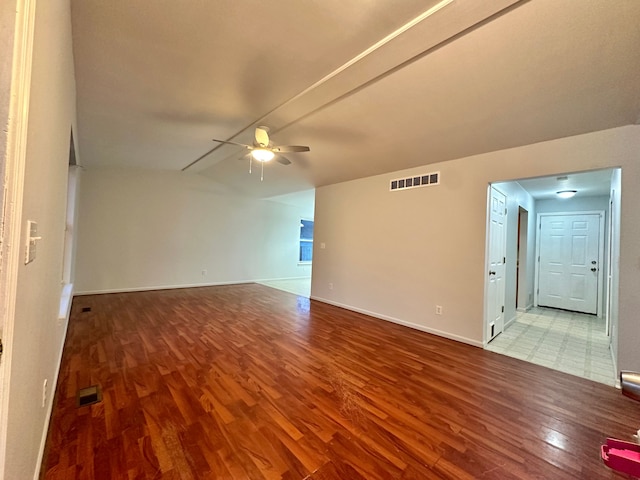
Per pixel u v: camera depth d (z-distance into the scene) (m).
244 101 2.81
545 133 2.85
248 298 5.76
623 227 2.53
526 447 1.73
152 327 3.77
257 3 1.63
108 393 2.17
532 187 4.93
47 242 1.42
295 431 1.81
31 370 1.14
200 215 6.83
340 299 5.33
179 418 1.90
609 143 2.62
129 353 2.93
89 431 1.74
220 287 6.82
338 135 3.51
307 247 9.56
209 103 2.88
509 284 4.51
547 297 5.88
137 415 1.92
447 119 2.87
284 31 1.84
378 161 4.25
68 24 1.71
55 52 1.29
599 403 2.23
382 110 2.82
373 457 1.61
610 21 1.58
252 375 2.54
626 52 1.78
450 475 1.50
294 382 2.44
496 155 3.37
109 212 5.70
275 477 1.45
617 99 2.22
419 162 4.04
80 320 3.94
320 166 4.86
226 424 1.86
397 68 2.16
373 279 4.75
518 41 1.79
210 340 3.38
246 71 2.31
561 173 2.91
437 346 3.42
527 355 3.21
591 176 4.11
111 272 5.72
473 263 3.55
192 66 2.27
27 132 0.82
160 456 1.56
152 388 2.27
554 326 4.46
